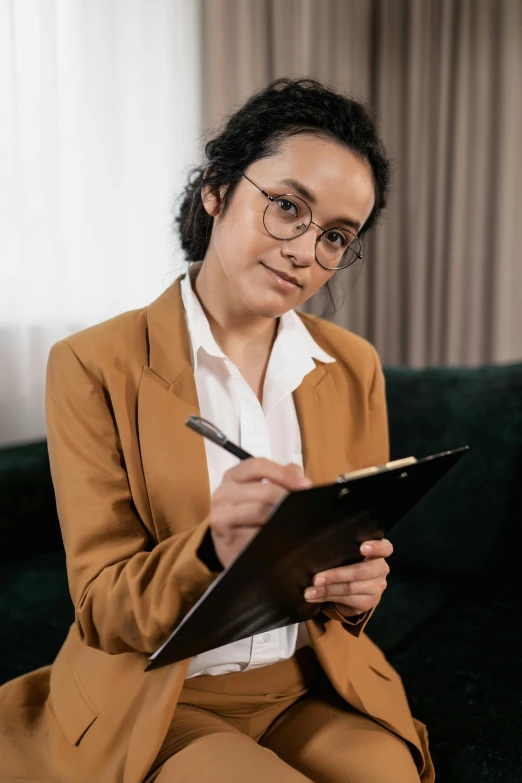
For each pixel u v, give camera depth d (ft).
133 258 8.91
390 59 11.80
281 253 2.90
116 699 2.90
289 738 3.18
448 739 3.61
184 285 3.36
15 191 7.62
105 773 2.80
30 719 3.19
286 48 10.32
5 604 5.10
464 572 5.41
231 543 2.41
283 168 2.88
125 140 8.70
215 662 3.07
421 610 5.13
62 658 3.24
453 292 11.64
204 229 3.39
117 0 8.41
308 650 3.39
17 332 7.83
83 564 2.90
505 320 11.39
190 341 3.23
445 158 11.51
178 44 9.10
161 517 3.00
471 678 4.17
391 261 12.12
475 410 5.55
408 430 5.67
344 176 2.88
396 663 4.37
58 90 7.90
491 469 5.40
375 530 2.72
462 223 11.52
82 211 8.33
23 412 8.00
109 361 3.10
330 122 2.90
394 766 2.98
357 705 3.20
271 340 3.48
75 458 3.01
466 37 11.13
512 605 5.18
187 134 9.23
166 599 2.54
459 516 5.43
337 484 2.14
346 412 3.65
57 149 7.91
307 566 2.55
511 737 3.59
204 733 2.88
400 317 12.28
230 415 3.24
